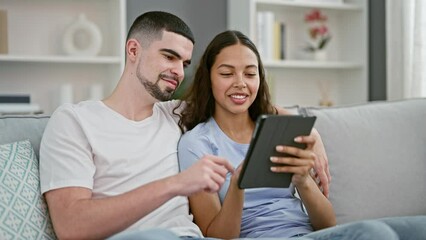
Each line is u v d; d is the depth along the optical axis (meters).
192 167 1.59
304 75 4.36
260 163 1.62
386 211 2.25
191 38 1.93
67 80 3.80
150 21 1.89
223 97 1.96
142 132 1.86
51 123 1.77
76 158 1.70
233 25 4.05
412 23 3.73
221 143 1.97
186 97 2.08
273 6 4.15
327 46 4.38
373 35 4.24
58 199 1.65
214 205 1.85
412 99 2.51
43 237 1.67
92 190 1.75
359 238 1.46
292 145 1.64
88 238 1.60
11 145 1.79
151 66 1.87
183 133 2.00
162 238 1.33
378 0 4.18
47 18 3.75
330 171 2.22
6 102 3.42
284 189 1.97
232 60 1.96
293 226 1.89
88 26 3.69
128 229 1.74
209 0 4.11
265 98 2.09
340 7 4.15
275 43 4.02
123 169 1.79
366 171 2.25
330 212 1.89
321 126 2.27
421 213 2.31
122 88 1.90
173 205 1.82
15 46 3.69
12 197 1.65
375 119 2.35
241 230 1.90
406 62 3.75
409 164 2.31
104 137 1.79
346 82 4.36
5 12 3.53
